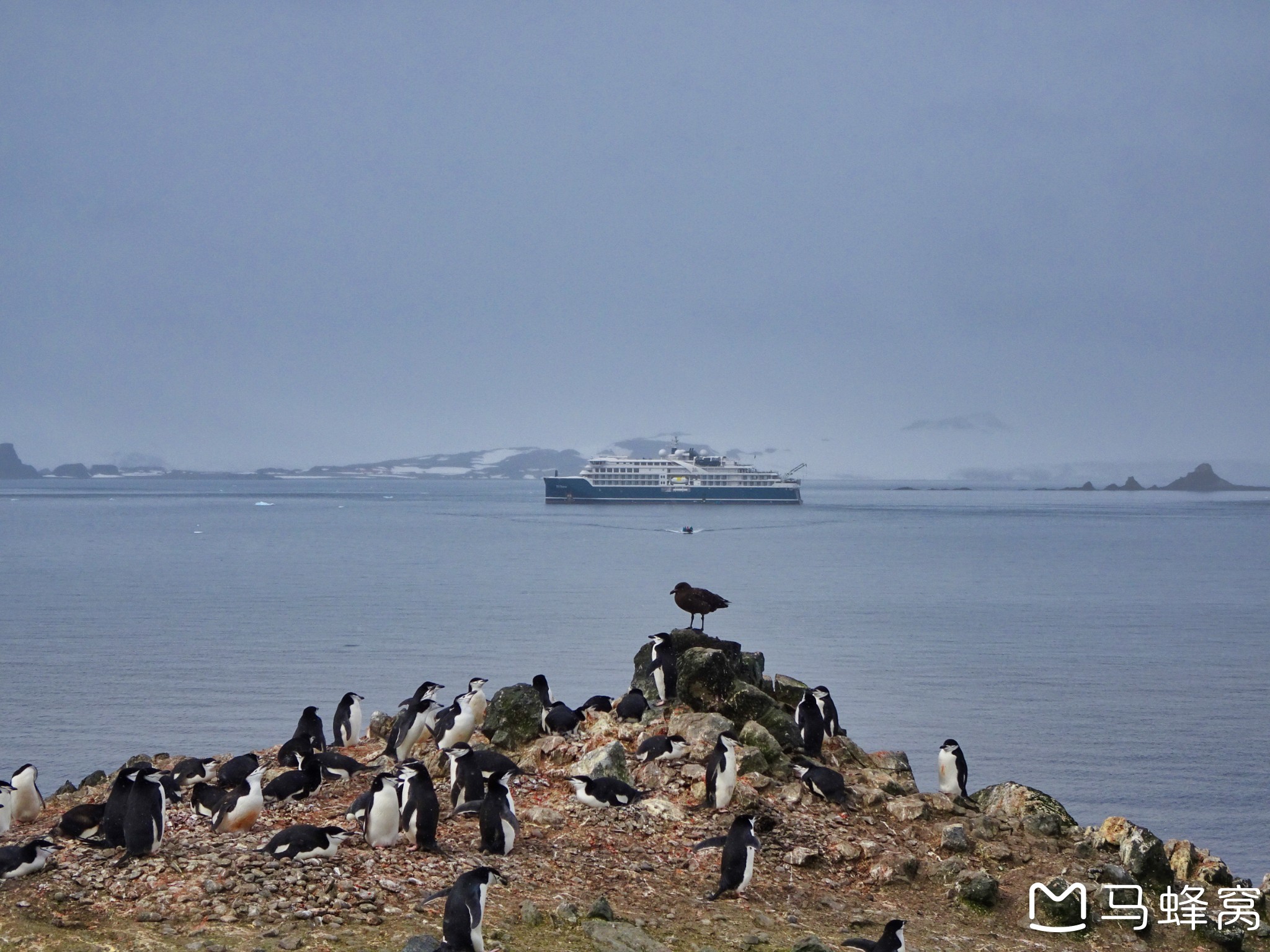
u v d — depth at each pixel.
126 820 15.89
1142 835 20.38
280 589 120.25
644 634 84.75
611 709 25.53
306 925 14.16
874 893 18.14
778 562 162.88
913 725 56.28
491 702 24.78
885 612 103.50
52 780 43.94
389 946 13.80
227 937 13.72
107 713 55.38
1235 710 61.19
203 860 15.77
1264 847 39.97
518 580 131.25
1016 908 18.11
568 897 16.00
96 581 128.88
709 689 23.98
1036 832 20.97
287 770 21.30
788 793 20.55
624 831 18.69
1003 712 59.66
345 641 80.62
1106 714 59.59
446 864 16.47
